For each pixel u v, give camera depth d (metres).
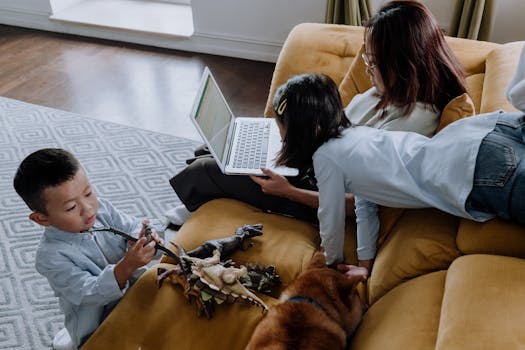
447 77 1.45
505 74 1.59
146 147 2.63
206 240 1.55
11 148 2.62
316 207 1.60
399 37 1.39
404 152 1.33
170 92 3.11
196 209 1.80
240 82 3.21
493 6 2.57
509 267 1.03
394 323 1.08
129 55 3.55
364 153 1.32
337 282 1.26
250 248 1.52
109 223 1.54
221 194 1.75
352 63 1.90
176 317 1.34
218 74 3.30
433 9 2.88
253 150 1.74
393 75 1.42
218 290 1.32
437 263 1.23
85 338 1.47
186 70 3.36
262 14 3.31
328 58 2.00
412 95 1.43
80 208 1.33
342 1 2.80
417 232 1.29
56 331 1.75
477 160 1.15
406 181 1.27
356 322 1.26
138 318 1.35
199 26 3.48
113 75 3.31
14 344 1.72
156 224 1.64
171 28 3.62
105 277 1.35
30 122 2.83
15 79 3.28
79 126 2.80
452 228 1.26
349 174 1.33
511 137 1.16
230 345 1.29
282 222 1.63
